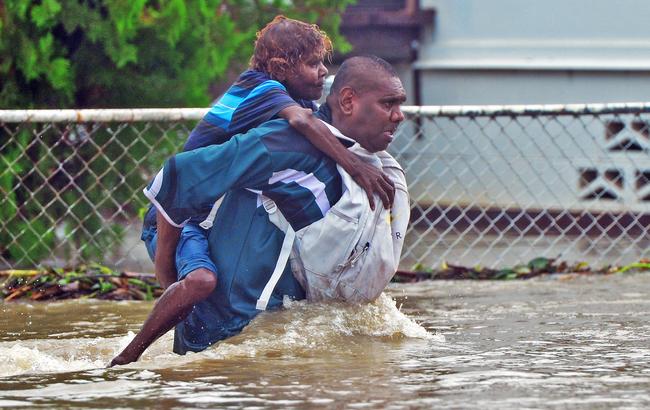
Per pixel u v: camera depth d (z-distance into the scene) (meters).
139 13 23.05
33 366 10.52
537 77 35.53
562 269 18.55
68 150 22.69
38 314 14.67
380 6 38.22
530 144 31.83
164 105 24.72
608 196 30.14
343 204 10.99
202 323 11.14
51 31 23.97
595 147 30.52
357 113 11.17
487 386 8.95
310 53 11.70
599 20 34.56
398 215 11.50
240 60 26.61
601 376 9.34
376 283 11.38
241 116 11.33
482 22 36.31
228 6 26.89
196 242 11.16
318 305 11.37
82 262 19.02
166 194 10.94
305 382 9.19
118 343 12.20
